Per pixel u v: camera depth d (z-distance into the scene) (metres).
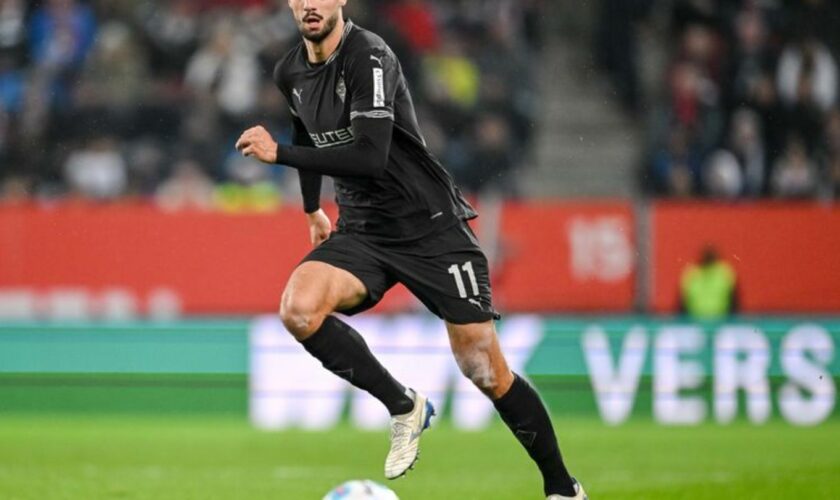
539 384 39.09
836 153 51.22
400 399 18.95
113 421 38.28
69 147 51.66
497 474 28.69
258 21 54.25
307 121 18.86
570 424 37.91
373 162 17.64
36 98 52.31
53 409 39.19
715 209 41.94
